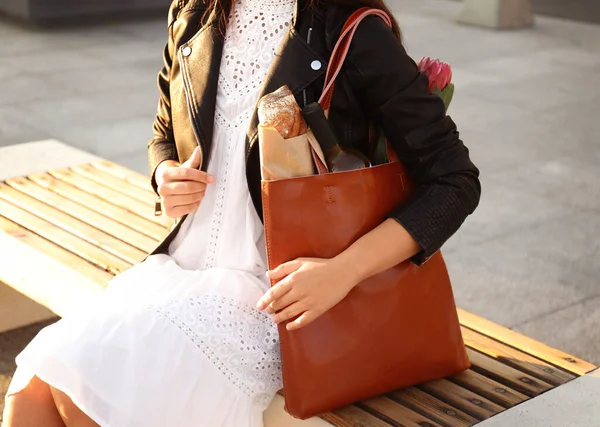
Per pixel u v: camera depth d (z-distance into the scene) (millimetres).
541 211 4598
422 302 2051
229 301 2004
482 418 2000
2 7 9453
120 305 1977
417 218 1918
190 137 2135
